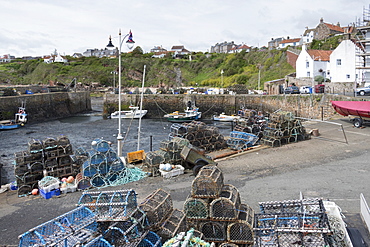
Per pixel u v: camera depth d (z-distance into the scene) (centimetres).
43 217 958
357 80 4303
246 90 5041
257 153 1639
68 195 1145
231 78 7475
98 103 6812
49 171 1302
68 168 1359
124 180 1270
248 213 762
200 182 777
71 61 10875
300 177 1232
